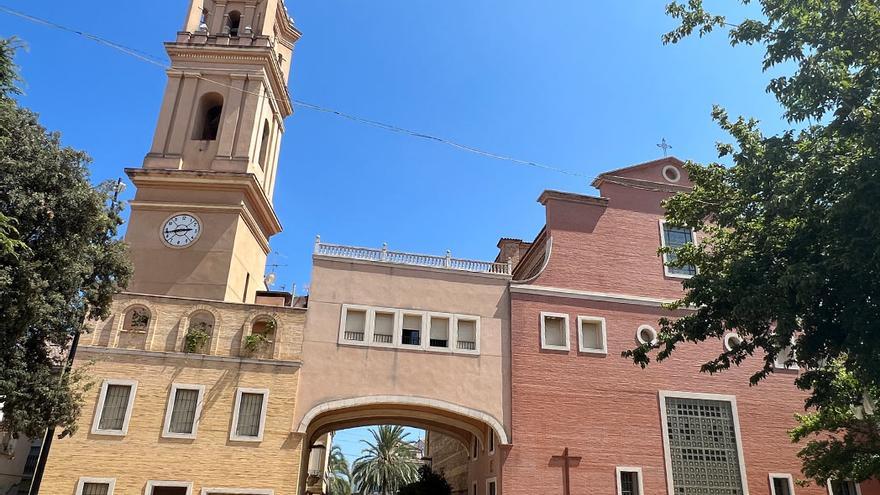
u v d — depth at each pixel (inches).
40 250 661.3
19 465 1362.0
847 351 621.3
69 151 692.1
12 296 629.9
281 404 1026.7
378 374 1090.1
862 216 529.3
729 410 1207.6
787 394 1239.5
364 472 2509.8
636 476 1119.6
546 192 1309.1
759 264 641.6
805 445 1209.4
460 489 1524.4
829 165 576.4
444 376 1115.3
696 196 799.7
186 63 1417.3
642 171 1385.3
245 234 1310.3
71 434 804.6
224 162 1307.8
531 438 1104.2
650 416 1167.0
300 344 1075.3
